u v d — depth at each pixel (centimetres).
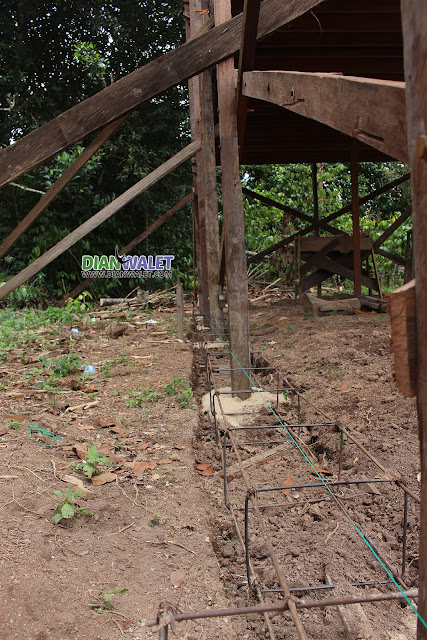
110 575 264
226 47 455
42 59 1841
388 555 293
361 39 563
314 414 493
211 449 459
